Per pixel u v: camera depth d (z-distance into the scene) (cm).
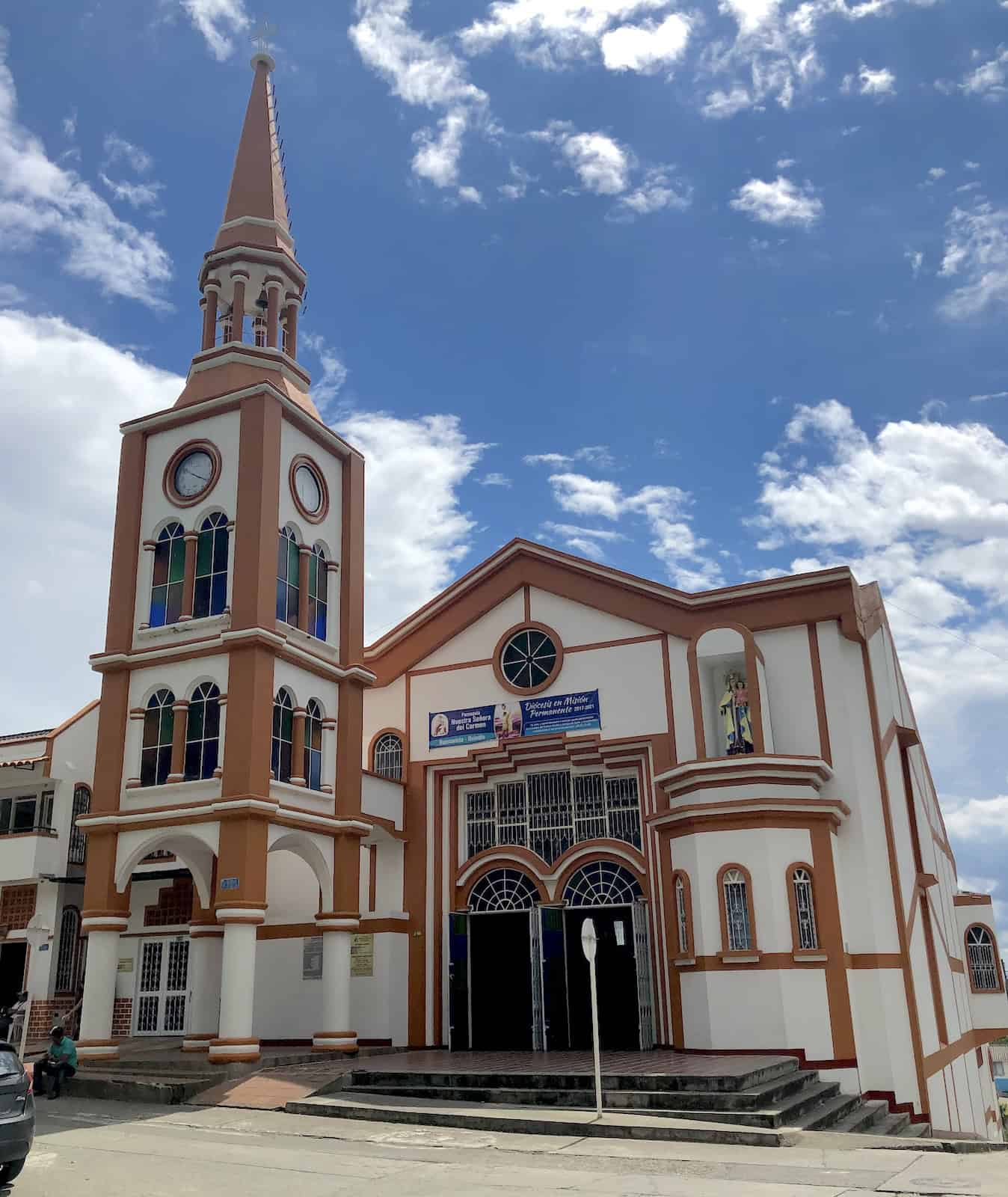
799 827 1881
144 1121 1403
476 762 2289
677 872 1938
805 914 1852
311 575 2133
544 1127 1293
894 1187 958
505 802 2317
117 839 1895
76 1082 1627
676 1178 1024
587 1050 2023
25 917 2580
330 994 1948
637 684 2208
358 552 2250
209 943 2069
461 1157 1149
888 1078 1811
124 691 1980
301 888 2277
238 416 2070
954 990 2478
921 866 2266
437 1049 2161
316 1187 995
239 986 1723
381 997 2169
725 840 1873
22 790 2716
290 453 2114
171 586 2036
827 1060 1759
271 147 2414
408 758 2369
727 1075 1398
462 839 2312
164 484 2105
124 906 1878
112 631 2023
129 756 1942
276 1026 2212
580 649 2280
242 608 1909
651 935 2058
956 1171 1031
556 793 2269
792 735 2053
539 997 2102
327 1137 1281
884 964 1889
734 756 1908
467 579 2409
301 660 2000
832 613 2078
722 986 1809
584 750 2205
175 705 1928
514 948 2208
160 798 1883
